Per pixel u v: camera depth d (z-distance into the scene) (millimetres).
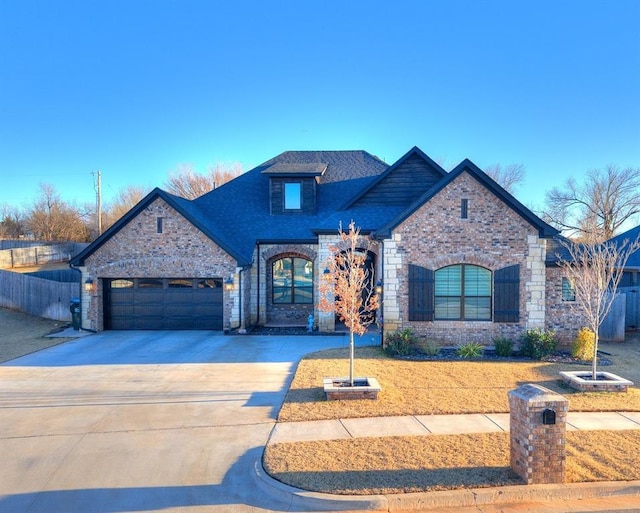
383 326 15352
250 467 6797
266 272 20406
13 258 39656
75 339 17297
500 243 15070
